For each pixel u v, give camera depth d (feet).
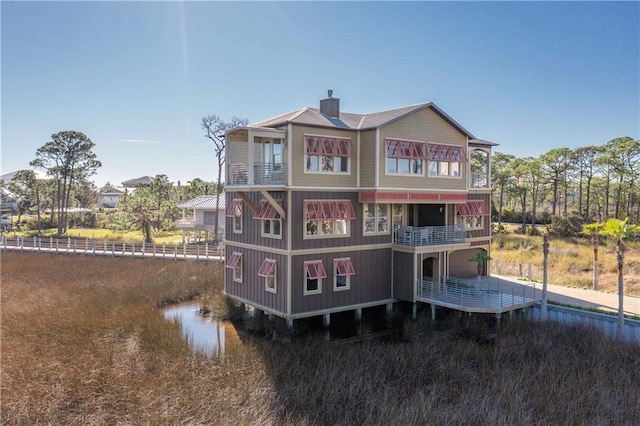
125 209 206.90
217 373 54.80
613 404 46.83
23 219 257.96
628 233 64.54
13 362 56.29
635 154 176.04
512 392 49.60
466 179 88.17
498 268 107.34
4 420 44.65
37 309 78.79
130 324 71.72
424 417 44.57
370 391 50.34
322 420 46.11
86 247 140.15
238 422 44.45
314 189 73.15
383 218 82.17
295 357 59.41
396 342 69.82
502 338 64.90
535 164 200.34
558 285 92.07
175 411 46.37
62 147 224.12
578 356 58.03
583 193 217.15
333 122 77.71
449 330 71.46
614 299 78.23
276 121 76.69
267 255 76.38
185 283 101.30
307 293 72.95
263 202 76.23
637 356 57.21
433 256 83.51
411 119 79.05
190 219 199.41
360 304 79.00
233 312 83.51
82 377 52.95
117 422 44.75
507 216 234.17
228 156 80.07
